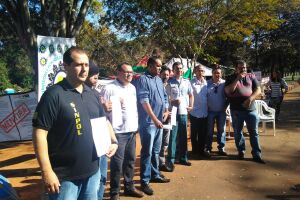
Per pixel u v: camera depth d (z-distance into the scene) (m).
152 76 5.81
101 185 4.88
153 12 15.50
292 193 5.91
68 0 9.33
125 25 16.73
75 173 3.07
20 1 9.16
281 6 28.19
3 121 10.74
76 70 3.06
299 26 35.84
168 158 7.10
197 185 6.29
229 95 7.84
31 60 9.33
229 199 5.66
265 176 6.82
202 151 8.27
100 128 3.27
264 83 21.42
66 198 3.04
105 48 25.23
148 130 5.68
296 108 18.81
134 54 25.95
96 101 3.32
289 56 41.16
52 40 6.25
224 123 8.32
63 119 2.98
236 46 32.66
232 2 18.70
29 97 10.63
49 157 3.03
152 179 6.40
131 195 5.67
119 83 5.29
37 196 5.84
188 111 7.46
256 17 19.59
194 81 8.09
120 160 5.25
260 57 40.72
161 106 5.86
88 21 19.73
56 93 2.98
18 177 7.00
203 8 17.94
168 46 19.38
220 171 7.12
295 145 9.42
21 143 11.16
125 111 5.24
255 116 7.73
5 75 43.62
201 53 19.20
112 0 15.59
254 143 7.79
